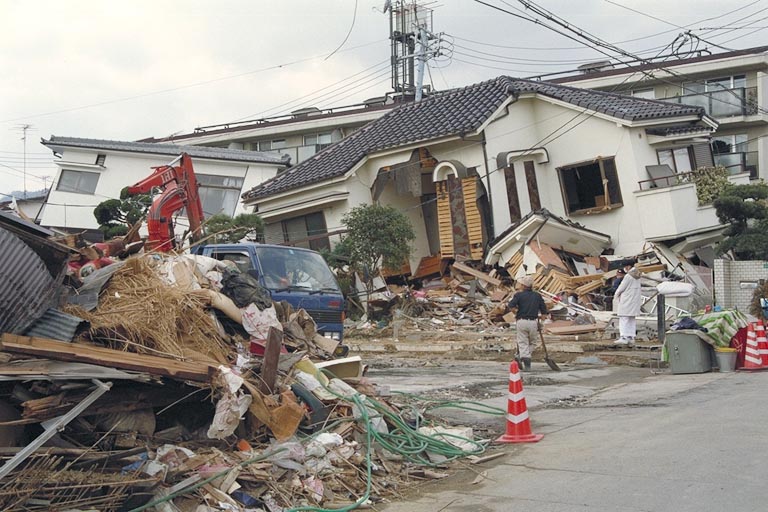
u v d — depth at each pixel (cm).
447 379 1355
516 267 2406
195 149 3284
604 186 2566
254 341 813
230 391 660
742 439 802
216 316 816
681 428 880
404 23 3784
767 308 1941
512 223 2586
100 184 3262
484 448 834
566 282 2211
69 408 585
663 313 1662
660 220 2455
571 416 1010
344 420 768
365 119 3966
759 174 3484
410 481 728
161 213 1352
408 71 3919
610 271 2309
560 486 679
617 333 1820
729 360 1375
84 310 673
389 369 1552
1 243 598
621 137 2544
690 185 2492
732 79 3481
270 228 2852
